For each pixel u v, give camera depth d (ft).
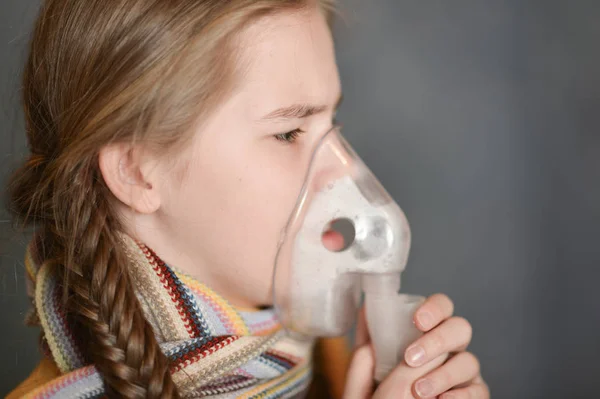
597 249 5.61
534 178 5.67
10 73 4.60
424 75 5.76
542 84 5.61
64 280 2.76
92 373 2.63
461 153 5.76
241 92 2.75
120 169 2.85
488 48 5.66
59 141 2.98
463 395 2.95
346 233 3.02
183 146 2.79
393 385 2.83
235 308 2.95
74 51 2.90
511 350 5.77
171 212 2.89
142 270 2.84
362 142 5.86
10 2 4.83
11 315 4.75
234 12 2.72
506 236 5.74
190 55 2.71
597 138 5.57
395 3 5.72
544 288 5.71
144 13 2.74
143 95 2.75
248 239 2.87
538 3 5.57
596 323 5.64
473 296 5.81
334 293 2.91
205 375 2.74
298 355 3.21
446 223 5.82
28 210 3.05
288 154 2.87
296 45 2.82
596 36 5.50
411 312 2.95
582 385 5.67
